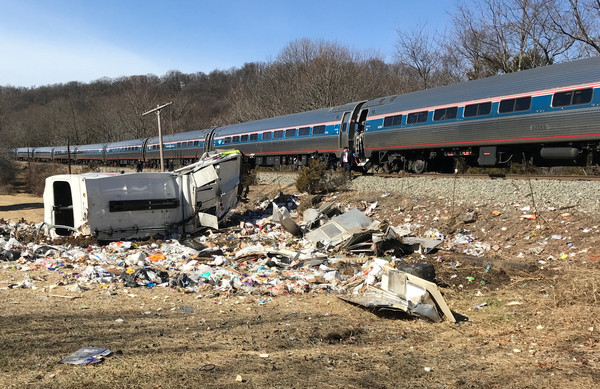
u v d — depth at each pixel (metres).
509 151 14.73
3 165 45.25
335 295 6.80
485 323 5.67
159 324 5.06
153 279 7.40
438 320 5.73
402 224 12.16
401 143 17.81
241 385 3.47
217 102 92.50
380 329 5.32
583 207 9.88
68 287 6.69
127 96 75.75
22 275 7.50
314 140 22.92
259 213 16.17
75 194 12.06
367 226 11.27
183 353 4.12
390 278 6.44
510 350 4.64
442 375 3.93
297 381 3.62
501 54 27.25
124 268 8.28
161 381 3.46
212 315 5.55
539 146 13.79
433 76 38.31
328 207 13.92
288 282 7.56
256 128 27.86
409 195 14.02
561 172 15.35
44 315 5.19
